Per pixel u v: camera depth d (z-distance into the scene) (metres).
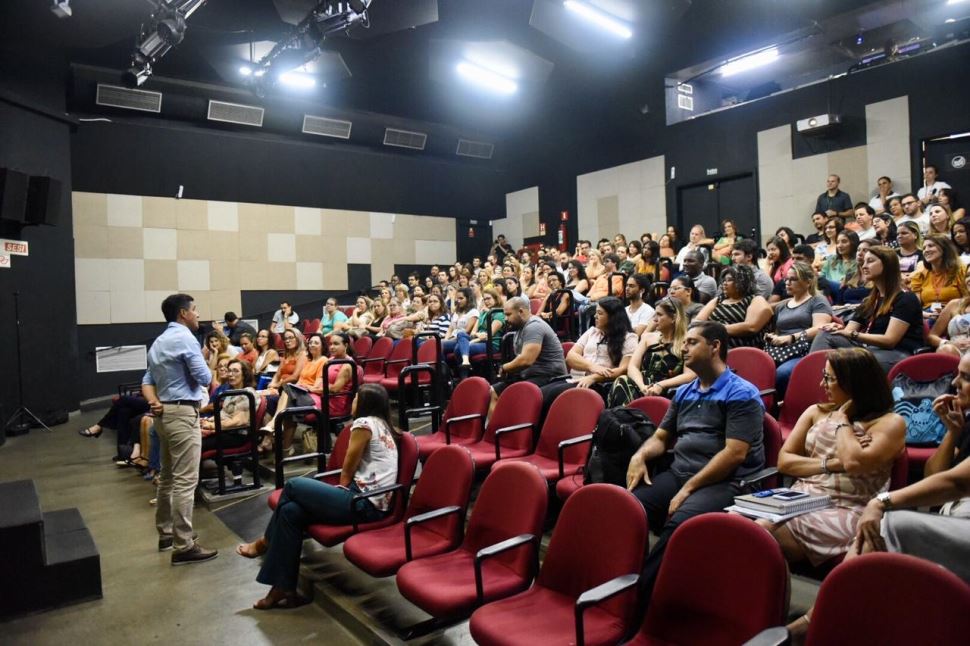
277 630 2.83
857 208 6.90
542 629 1.98
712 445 2.62
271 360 7.02
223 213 10.77
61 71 8.10
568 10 8.68
